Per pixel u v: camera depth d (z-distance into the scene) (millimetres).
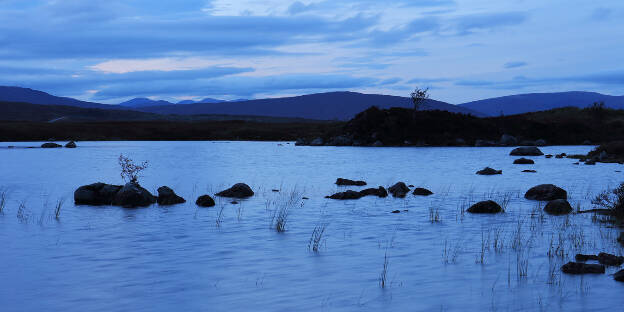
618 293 9141
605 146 52938
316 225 16656
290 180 32125
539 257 12008
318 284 9898
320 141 90750
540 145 90688
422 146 85438
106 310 8414
